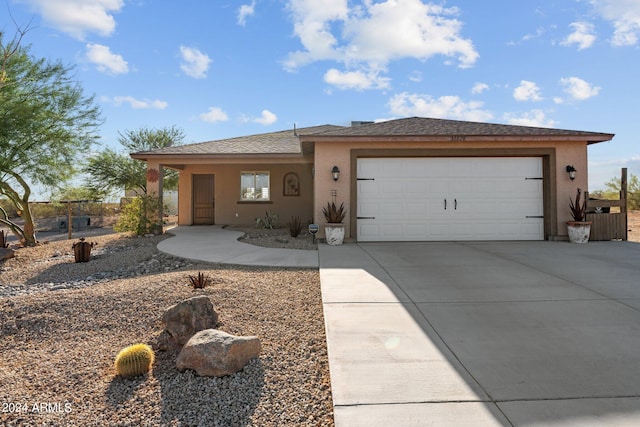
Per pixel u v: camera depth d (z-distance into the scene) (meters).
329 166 10.20
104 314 4.48
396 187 10.29
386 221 10.28
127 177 22.11
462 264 6.96
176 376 3.07
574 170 10.06
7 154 11.08
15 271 8.23
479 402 2.44
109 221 22.03
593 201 10.20
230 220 16.56
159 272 7.36
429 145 10.15
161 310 4.57
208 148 13.96
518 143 10.20
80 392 2.91
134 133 23.61
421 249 8.84
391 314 4.19
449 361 3.04
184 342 3.62
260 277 6.19
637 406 2.38
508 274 6.11
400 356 3.13
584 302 4.60
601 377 2.75
